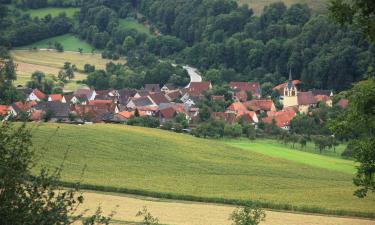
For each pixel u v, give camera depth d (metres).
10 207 35.62
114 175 181.38
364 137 74.56
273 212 140.88
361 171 73.25
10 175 36.06
